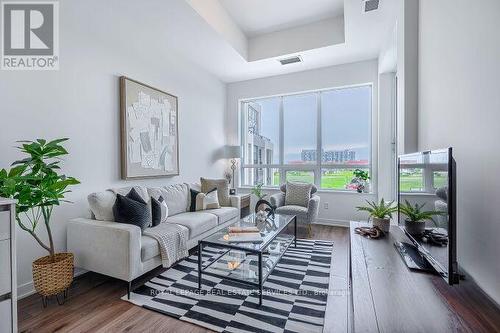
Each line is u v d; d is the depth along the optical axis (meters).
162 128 3.46
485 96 1.21
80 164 2.45
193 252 2.95
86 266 2.13
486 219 1.20
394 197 3.91
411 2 2.36
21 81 2.04
